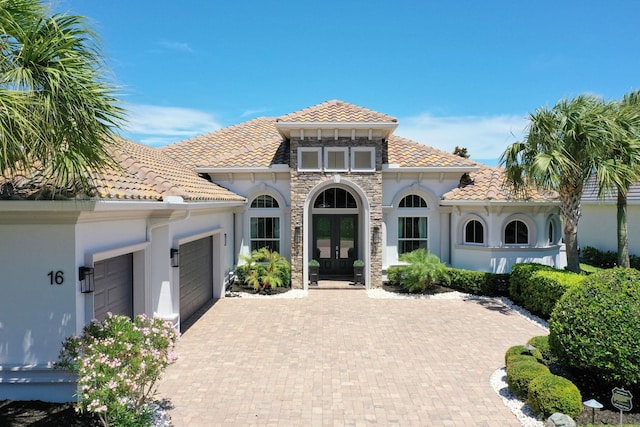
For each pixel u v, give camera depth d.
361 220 19.20
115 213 8.05
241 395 8.01
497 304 15.62
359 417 7.16
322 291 17.80
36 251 6.94
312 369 9.31
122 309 9.35
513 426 6.84
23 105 4.93
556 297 12.35
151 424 6.44
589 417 6.82
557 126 13.04
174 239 11.59
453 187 18.92
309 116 18.02
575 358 7.12
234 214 19.08
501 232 17.09
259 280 17.92
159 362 6.04
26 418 6.44
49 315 6.96
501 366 9.48
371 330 12.33
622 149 12.78
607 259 22.97
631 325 6.70
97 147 6.28
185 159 21.09
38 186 6.98
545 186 13.69
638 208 21.69
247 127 24.83
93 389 5.32
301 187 18.02
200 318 13.65
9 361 6.95
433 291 17.56
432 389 8.27
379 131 17.89
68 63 5.55
